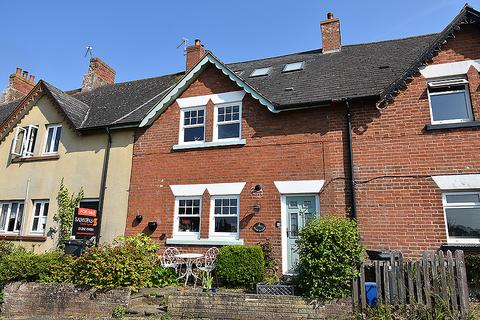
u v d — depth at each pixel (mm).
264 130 11711
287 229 10773
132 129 13602
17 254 11078
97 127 13875
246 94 12289
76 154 14352
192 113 13102
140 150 13242
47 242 13641
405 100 10484
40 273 10312
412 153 10031
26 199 14672
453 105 10266
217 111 12727
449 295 6863
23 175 15102
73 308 9195
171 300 8375
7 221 14938
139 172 13000
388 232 9711
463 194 9508
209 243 11289
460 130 9773
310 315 7512
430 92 10531
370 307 7324
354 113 10859
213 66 13094
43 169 14789
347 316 7328
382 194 10000
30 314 9555
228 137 12344
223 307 8047
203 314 8094
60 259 10688
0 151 16031
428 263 7082
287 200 11016
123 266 9375
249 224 11062
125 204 12852
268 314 7742
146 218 12391
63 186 14133
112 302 8883
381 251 8891
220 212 11680
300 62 14961
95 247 10172
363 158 10422
